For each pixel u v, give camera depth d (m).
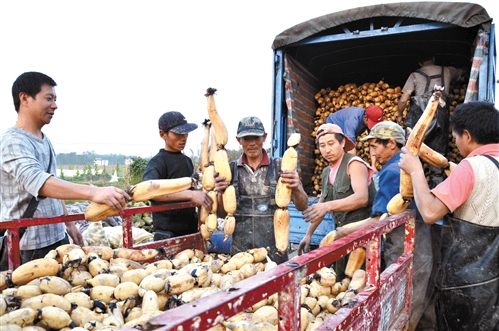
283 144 5.84
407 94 5.95
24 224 2.20
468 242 2.25
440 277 2.41
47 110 2.76
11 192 2.58
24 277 1.86
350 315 1.53
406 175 2.48
